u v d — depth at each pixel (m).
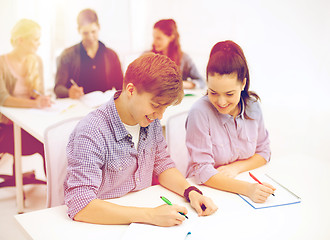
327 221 1.19
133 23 3.70
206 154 1.49
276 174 1.52
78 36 3.31
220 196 1.32
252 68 3.03
